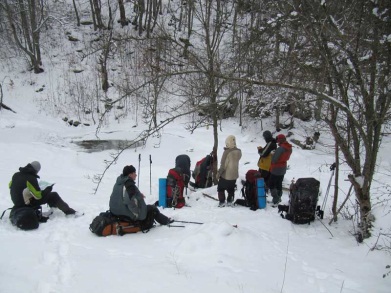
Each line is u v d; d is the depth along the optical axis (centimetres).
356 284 451
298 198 674
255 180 785
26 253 487
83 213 702
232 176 787
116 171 1284
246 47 487
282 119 1736
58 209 720
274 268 485
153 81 441
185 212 745
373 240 564
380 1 457
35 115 2028
